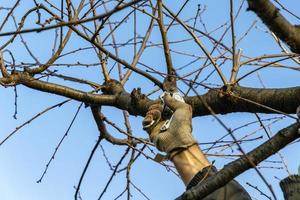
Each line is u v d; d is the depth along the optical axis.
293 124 5.44
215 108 7.09
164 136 6.34
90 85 8.27
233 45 7.45
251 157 5.37
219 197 5.93
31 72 7.80
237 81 7.06
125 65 7.46
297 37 5.18
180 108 6.46
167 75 7.02
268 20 5.08
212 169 6.03
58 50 7.81
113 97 8.05
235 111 7.07
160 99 6.78
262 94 6.85
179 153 6.22
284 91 6.75
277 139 5.40
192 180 6.00
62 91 7.96
